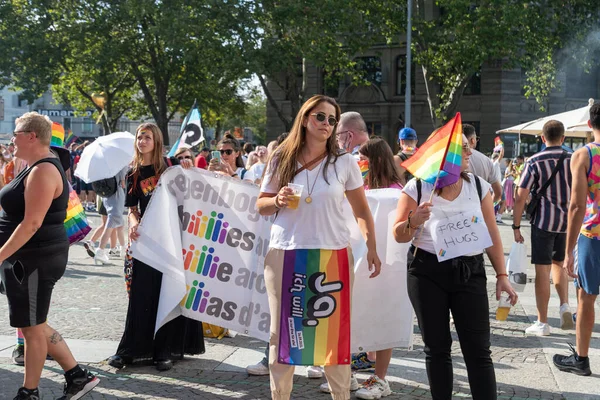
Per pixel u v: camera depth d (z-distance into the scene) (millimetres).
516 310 8164
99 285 9508
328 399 5039
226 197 5730
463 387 5324
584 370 5562
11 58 35562
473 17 31359
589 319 5535
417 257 4262
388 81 41969
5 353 6008
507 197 22547
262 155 9562
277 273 4109
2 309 7832
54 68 36500
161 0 32438
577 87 41594
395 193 5176
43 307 4605
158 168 5887
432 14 40562
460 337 4227
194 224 5742
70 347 6262
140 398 4992
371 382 5129
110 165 10641
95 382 4836
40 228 4562
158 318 5566
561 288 6969
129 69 38406
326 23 32344
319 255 4066
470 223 4195
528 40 31031
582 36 33062
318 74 43625
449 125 4094
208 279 5719
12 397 4914
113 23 34562
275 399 4156
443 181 4125
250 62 31219
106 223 11625
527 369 5781
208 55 32688
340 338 4113
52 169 4535
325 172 4098
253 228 5691
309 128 4090
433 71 34219
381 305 5102
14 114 62000
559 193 6801
